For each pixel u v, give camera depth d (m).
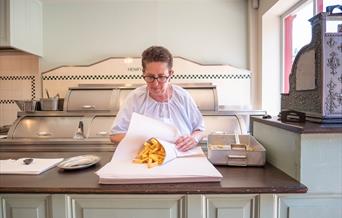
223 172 0.88
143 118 1.02
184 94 1.24
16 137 2.04
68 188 0.74
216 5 2.87
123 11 2.87
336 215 0.77
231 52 2.88
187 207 0.75
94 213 0.76
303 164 0.76
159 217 0.76
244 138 1.12
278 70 2.69
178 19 2.87
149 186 0.75
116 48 2.88
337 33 0.83
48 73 2.82
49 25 2.88
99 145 1.83
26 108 2.34
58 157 1.13
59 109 2.52
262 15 2.66
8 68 2.93
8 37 2.36
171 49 2.88
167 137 1.00
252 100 2.83
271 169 0.91
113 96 2.43
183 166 0.84
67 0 2.80
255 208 0.75
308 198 0.77
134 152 0.94
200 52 2.88
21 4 2.51
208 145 1.07
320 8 1.95
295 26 2.50
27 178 0.83
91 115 2.20
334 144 0.76
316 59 0.87
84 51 2.89
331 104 0.84
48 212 0.77
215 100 2.34
